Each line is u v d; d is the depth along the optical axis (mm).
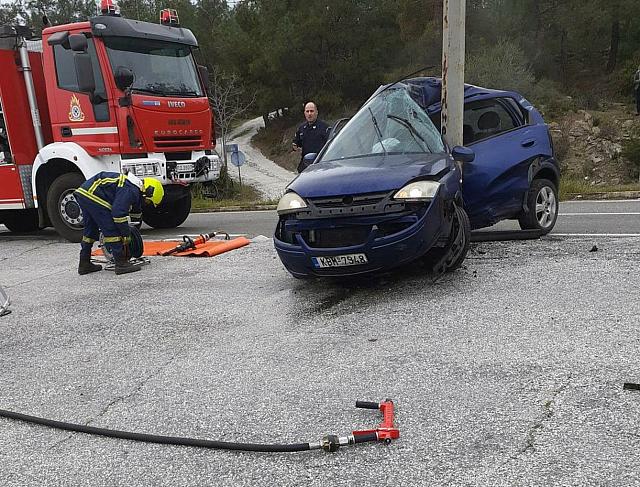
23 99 9906
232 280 6277
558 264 5730
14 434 3223
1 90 9711
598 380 3230
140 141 9328
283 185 36469
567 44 44688
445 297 4938
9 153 9945
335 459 2717
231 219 12914
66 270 7609
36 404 3576
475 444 2732
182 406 3383
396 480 2520
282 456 2783
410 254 4879
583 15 40750
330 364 3771
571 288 4910
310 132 9766
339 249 4895
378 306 4875
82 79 9016
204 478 2666
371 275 5676
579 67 47469
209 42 56531
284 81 49188
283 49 45781
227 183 25844
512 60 38812
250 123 62844
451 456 2658
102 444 3041
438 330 4191
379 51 45938
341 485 2521
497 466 2553
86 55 9031
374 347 3986
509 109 7219
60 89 9531
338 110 46781
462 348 3830
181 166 9773
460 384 3330
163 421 3225
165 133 9633
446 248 5531
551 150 7289
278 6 48688
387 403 3049
